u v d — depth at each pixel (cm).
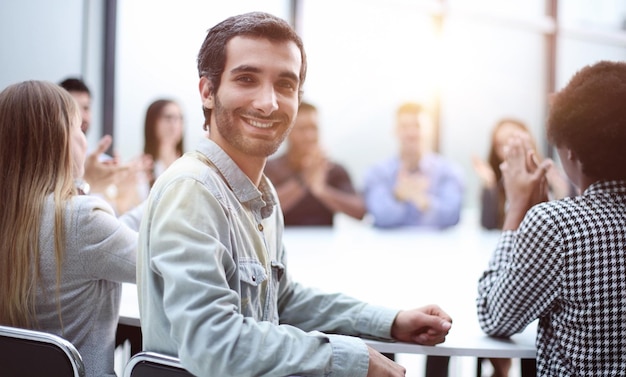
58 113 122
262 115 104
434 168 419
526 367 123
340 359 95
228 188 106
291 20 480
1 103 122
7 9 324
